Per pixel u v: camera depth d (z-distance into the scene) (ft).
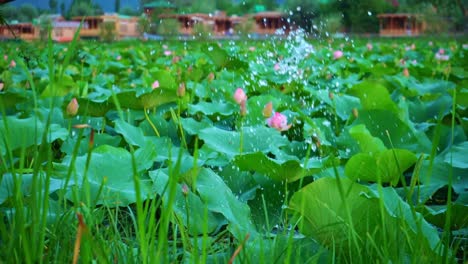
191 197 10.96
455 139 14.92
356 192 9.61
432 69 34.86
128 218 11.78
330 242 9.46
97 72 32.73
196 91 22.03
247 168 12.44
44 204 8.59
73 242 9.28
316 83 28.58
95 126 16.72
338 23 102.68
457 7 148.25
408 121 15.97
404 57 52.03
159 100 16.88
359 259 8.86
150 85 24.85
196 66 36.29
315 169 12.17
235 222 10.44
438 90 22.38
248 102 18.21
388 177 12.80
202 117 18.40
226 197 11.03
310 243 9.50
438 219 10.57
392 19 182.39
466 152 12.81
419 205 11.35
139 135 14.69
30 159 13.23
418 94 22.11
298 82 25.95
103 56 44.88
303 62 33.96
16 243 8.75
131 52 55.11
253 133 14.42
